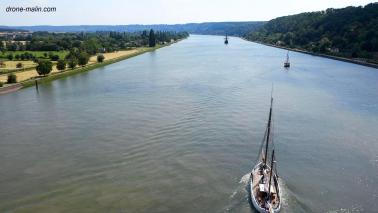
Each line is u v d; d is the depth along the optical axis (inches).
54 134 3270.2
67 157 2758.4
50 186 2332.7
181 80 5876.0
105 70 7381.9
